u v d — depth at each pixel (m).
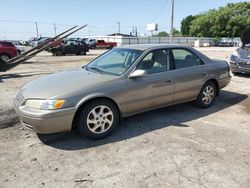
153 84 4.73
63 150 3.95
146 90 4.66
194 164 3.52
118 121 4.50
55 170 3.41
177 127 4.80
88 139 4.28
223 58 18.36
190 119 5.23
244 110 5.84
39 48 11.12
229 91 7.63
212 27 79.38
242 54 9.73
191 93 5.48
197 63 5.62
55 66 15.10
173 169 3.41
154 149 3.95
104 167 3.47
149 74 4.75
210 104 5.98
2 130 4.70
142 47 5.05
